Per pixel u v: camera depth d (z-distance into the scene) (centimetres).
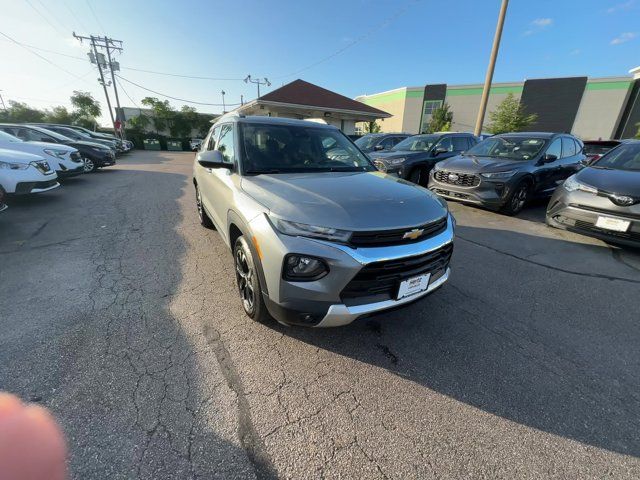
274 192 226
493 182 578
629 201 392
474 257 414
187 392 193
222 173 318
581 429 178
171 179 1041
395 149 868
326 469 153
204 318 267
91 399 184
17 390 188
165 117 3681
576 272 374
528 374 217
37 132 1050
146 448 158
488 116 3691
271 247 197
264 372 212
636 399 199
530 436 173
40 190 611
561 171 678
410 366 222
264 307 237
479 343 247
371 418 182
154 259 384
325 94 2177
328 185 243
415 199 234
